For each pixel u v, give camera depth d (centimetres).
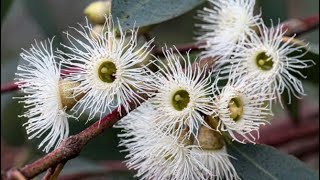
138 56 20
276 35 22
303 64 24
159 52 22
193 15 34
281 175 22
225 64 23
